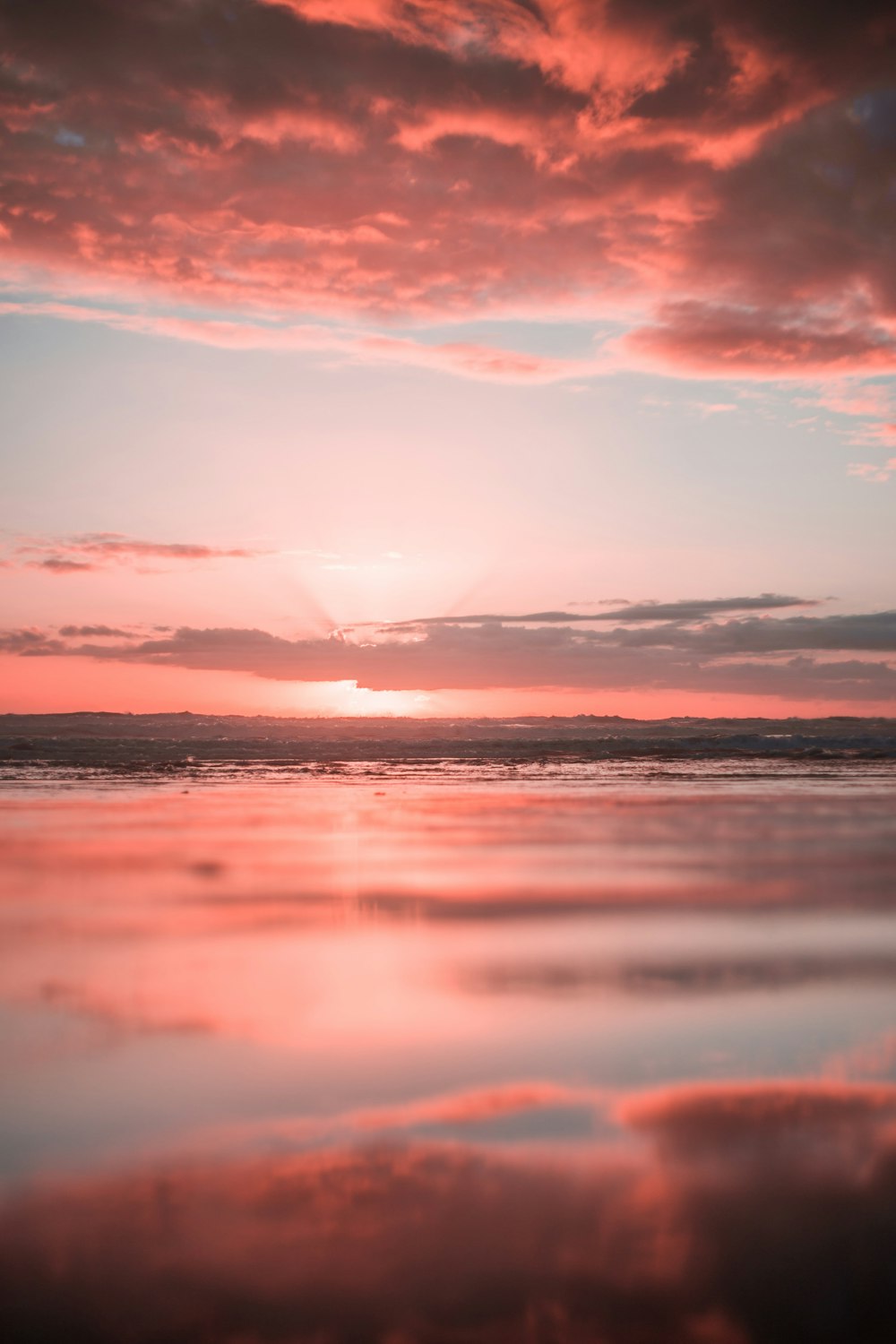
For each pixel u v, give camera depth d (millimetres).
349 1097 4648
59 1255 3312
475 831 15461
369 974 6938
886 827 16094
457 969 7090
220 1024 5762
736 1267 3279
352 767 35594
